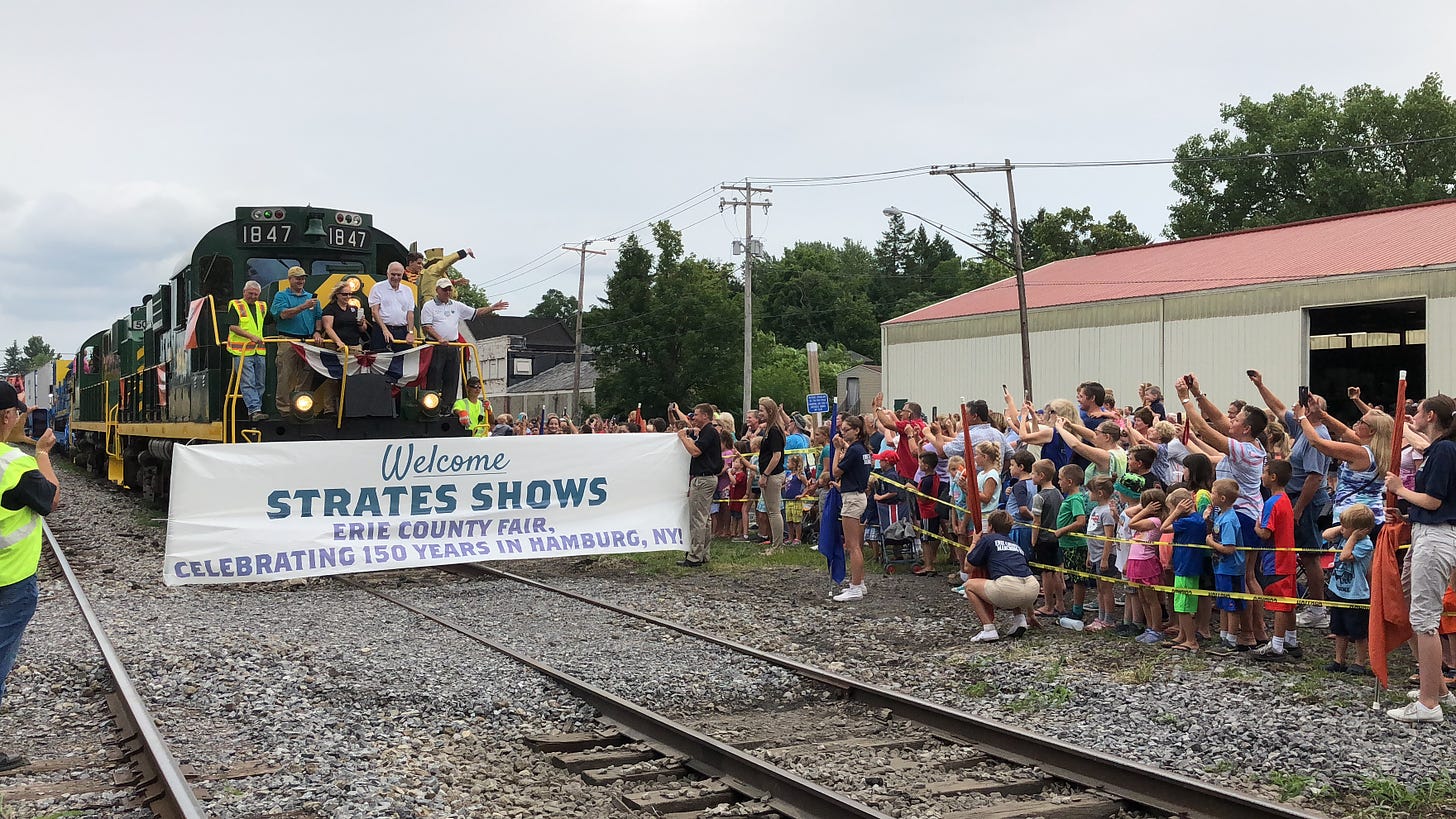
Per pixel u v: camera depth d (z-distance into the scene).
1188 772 6.36
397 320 14.10
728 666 9.05
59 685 8.23
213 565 12.26
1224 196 67.31
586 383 71.25
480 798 6.05
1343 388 34.84
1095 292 36.59
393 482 13.18
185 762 6.42
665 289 59.97
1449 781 6.03
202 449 12.26
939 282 112.25
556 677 8.40
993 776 6.42
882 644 10.08
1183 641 9.41
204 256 15.43
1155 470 11.28
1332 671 8.44
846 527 12.20
